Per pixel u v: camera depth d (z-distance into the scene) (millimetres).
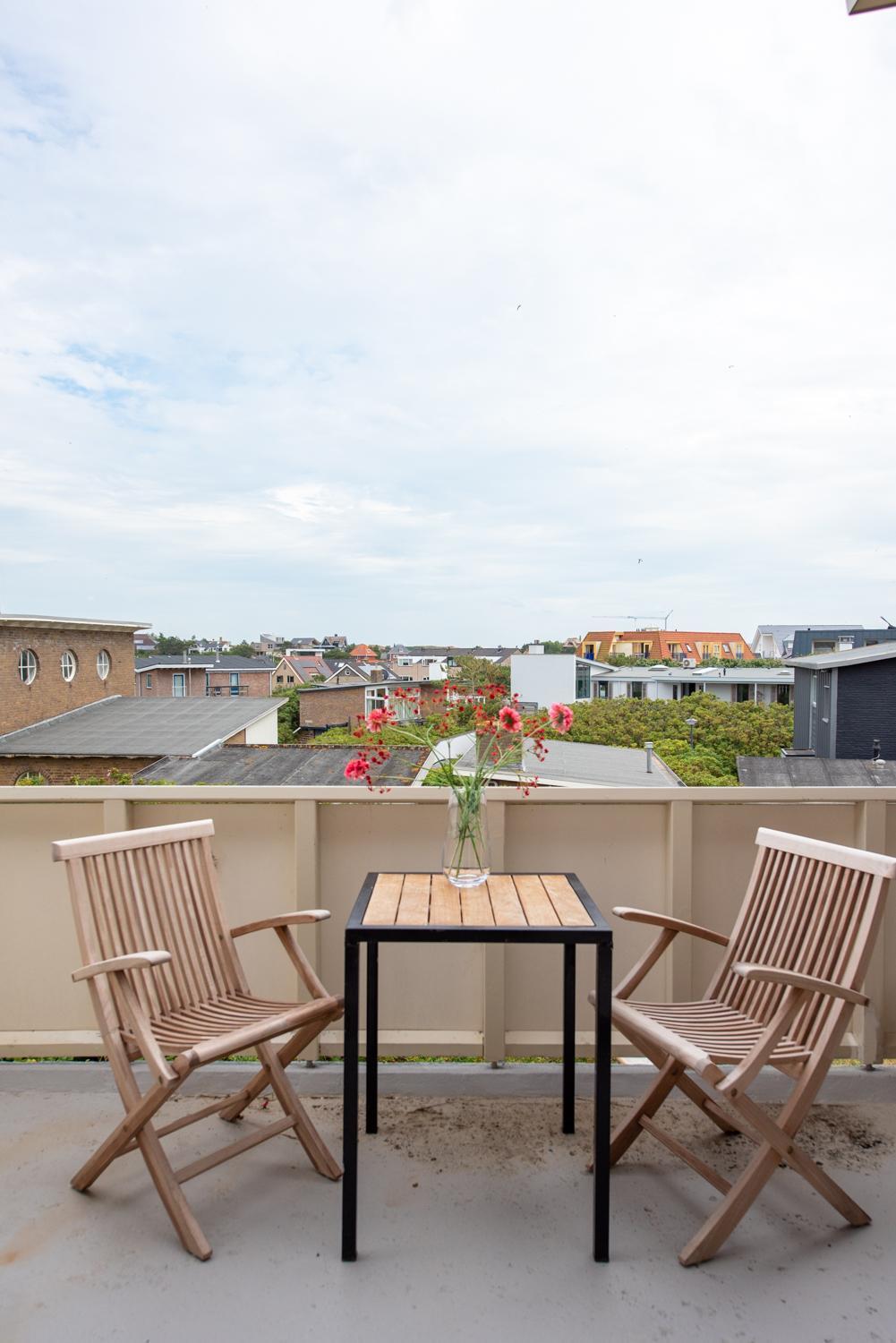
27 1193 2057
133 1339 1606
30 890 2617
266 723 22094
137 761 17297
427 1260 1824
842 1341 1604
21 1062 2639
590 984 2652
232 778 13617
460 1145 2279
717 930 2633
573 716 2236
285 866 2631
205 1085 2570
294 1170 2162
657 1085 2119
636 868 2641
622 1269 1800
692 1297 1714
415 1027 2633
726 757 15664
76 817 2611
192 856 2275
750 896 2236
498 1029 2584
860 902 1942
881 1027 2596
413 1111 2465
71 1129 2350
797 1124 1852
